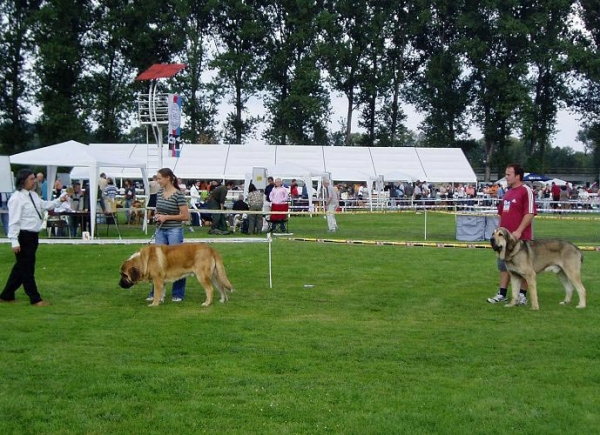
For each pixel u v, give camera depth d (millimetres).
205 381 5629
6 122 48250
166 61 50906
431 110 54406
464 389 5473
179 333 7344
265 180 25891
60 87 47594
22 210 8805
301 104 50219
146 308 8820
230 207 25969
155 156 38406
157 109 24797
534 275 8922
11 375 5727
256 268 12656
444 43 53906
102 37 48750
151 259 8953
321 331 7512
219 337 7160
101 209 19516
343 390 5414
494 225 18781
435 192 39188
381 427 4645
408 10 53562
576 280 8992
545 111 53562
